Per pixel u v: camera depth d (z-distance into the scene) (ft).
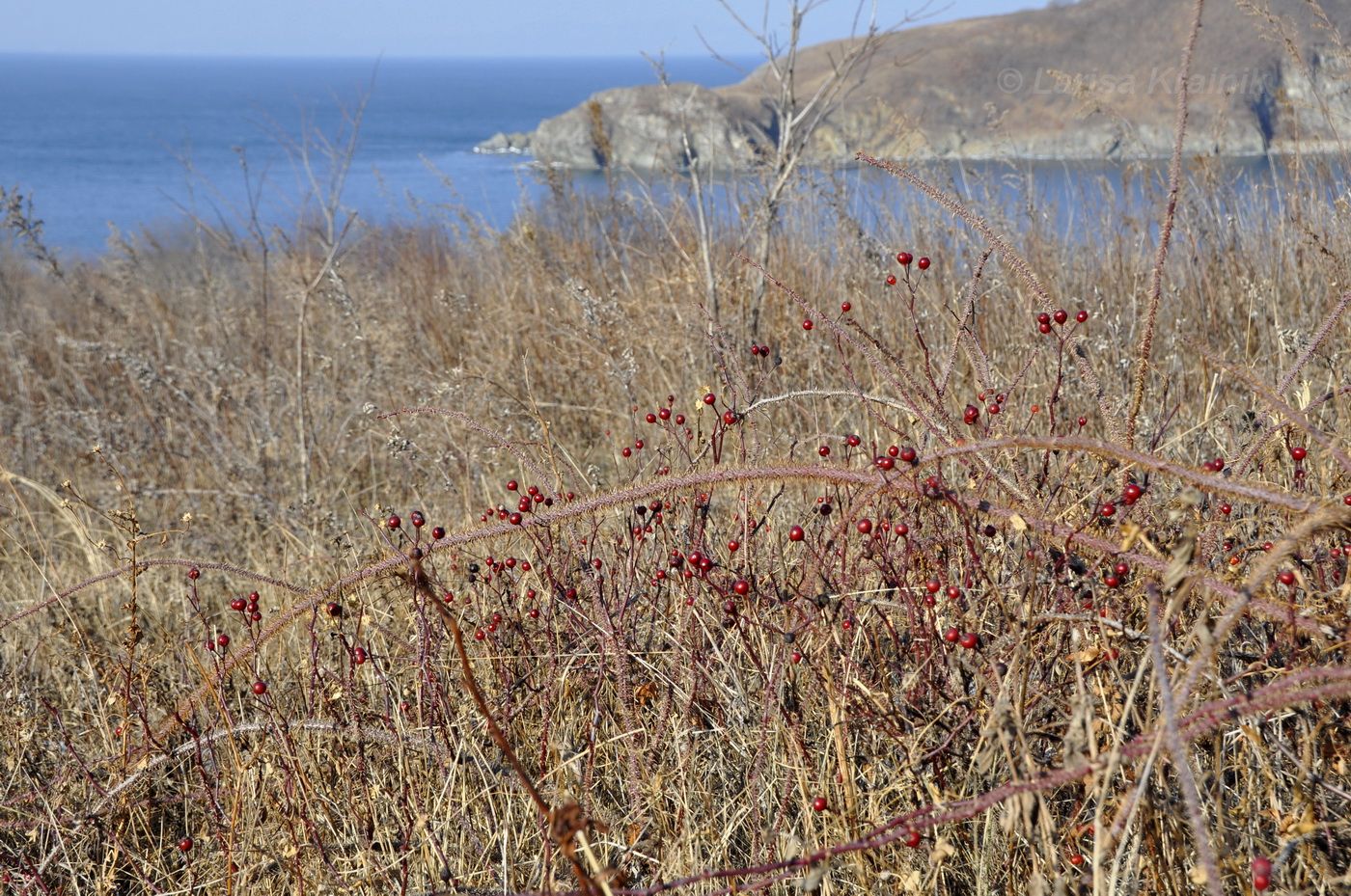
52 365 27.55
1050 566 8.59
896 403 9.36
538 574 10.82
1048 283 18.56
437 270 30.04
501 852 8.95
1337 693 6.13
